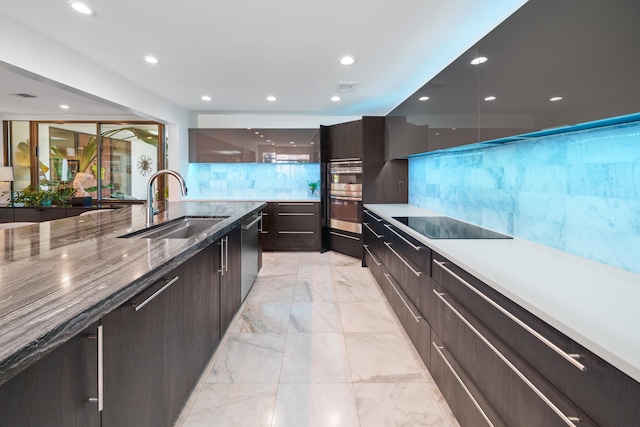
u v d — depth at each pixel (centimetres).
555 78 123
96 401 89
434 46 279
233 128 541
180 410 152
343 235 493
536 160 184
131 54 297
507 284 114
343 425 157
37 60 254
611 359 69
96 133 568
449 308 160
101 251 135
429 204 355
